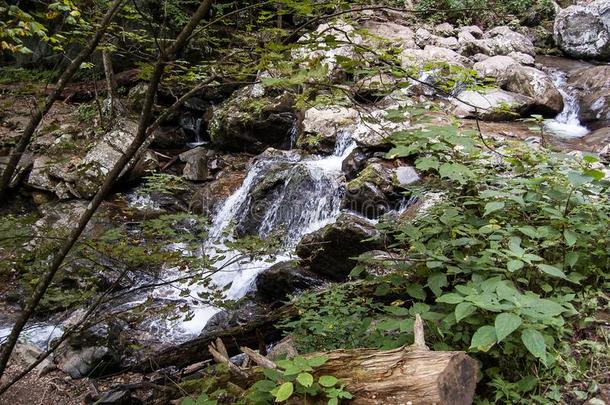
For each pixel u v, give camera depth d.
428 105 3.05
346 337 3.01
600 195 3.34
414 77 2.65
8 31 2.39
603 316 2.82
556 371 2.42
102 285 5.07
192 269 3.27
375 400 2.11
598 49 9.88
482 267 2.72
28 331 5.05
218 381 2.83
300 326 3.28
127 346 4.65
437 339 2.69
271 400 2.30
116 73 11.42
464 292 2.33
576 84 8.45
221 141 9.02
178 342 4.84
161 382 3.96
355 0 2.31
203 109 9.95
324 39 2.19
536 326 2.24
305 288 4.98
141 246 3.38
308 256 5.11
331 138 7.43
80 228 2.48
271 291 5.20
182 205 7.63
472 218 3.19
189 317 3.79
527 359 2.46
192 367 3.99
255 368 2.79
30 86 3.17
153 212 7.11
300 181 6.61
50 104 2.58
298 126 8.16
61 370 4.47
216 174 8.45
